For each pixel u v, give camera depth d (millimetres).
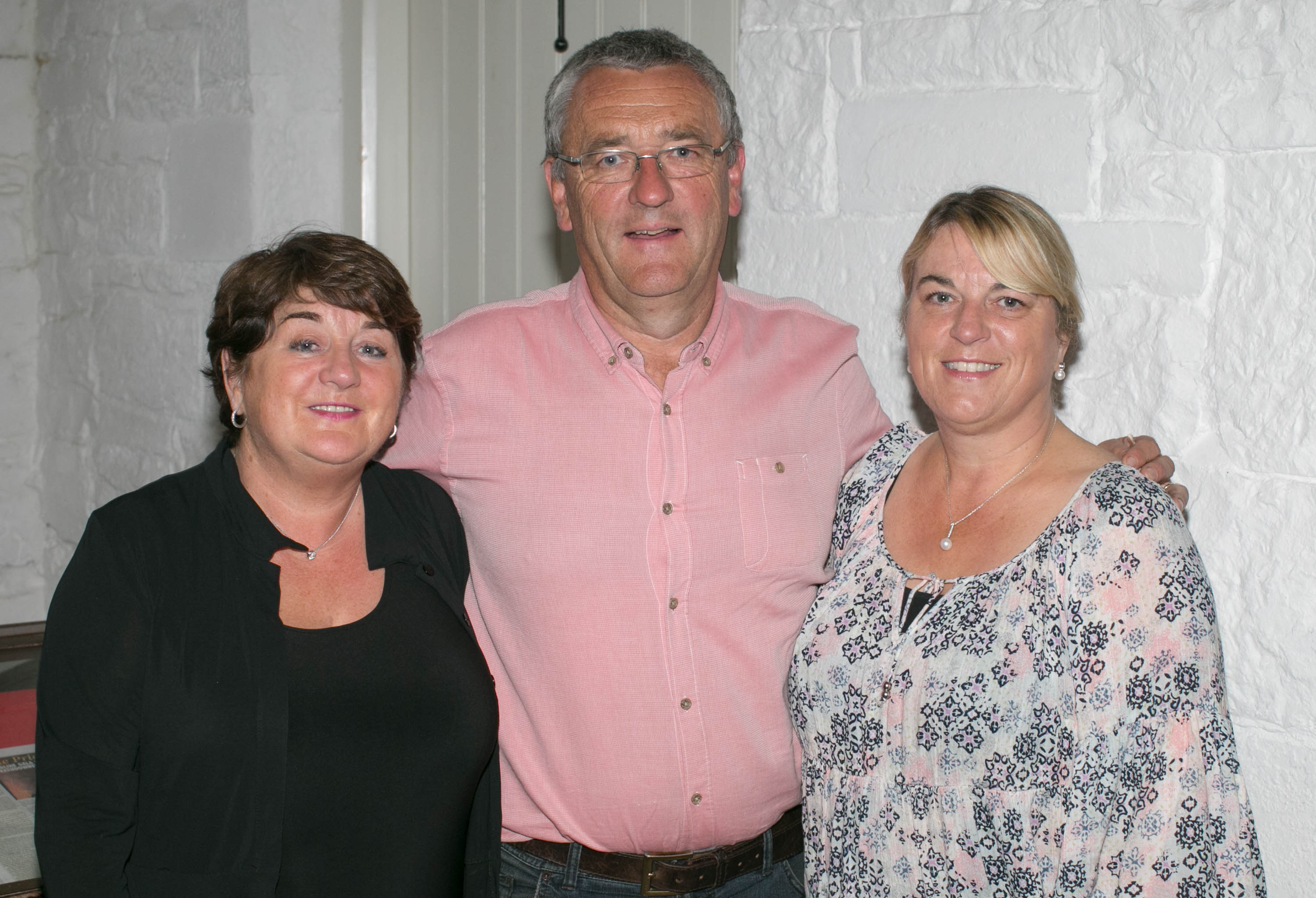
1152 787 1255
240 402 1423
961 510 1479
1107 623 1284
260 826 1322
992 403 1423
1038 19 1680
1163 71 1585
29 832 1650
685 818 1550
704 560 1578
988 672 1340
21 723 1964
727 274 2152
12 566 3213
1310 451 1511
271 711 1335
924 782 1380
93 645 1302
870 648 1457
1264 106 1513
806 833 1554
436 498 1632
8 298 3150
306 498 1440
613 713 1545
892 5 1817
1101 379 1682
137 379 2783
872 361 1897
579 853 1565
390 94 2576
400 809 1417
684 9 2146
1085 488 1361
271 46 2402
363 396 1397
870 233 1875
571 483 1584
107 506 1390
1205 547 1607
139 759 1337
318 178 2482
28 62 3117
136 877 1314
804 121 1932
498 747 1564
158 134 2664
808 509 1659
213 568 1372
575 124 1566
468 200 2535
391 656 1430
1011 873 1318
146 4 2666
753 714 1601
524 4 2387
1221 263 1564
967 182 1765
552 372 1631
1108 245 1653
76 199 2975
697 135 1533
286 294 1351
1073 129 1663
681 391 1616
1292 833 1561
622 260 1547
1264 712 1574
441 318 2641
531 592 1576
